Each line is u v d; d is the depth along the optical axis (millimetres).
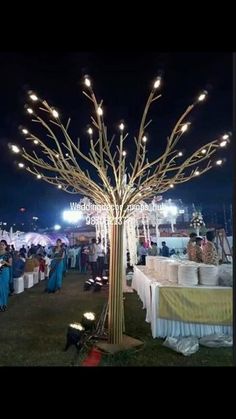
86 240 21656
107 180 4605
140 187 4637
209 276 4914
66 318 6332
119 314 4590
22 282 9773
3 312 6887
